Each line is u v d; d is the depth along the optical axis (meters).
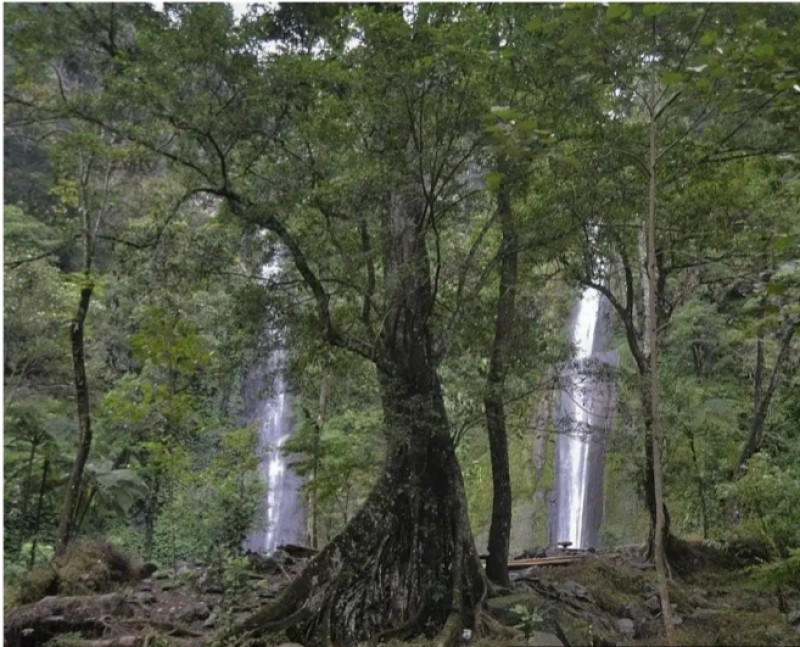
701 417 11.30
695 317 13.75
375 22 6.05
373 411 12.56
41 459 13.88
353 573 7.36
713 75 5.29
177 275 7.75
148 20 6.67
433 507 7.68
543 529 19.59
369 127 6.86
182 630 7.34
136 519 16.19
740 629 6.93
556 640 5.85
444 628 6.75
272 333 7.96
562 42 5.86
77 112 6.59
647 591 9.03
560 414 15.20
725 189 8.94
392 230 7.62
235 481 12.59
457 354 8.73
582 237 9.14
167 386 12.88
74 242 9.85
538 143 6.79
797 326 6.02
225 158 7.13
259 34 6.61
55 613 7.46
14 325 11.12
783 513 8.29
